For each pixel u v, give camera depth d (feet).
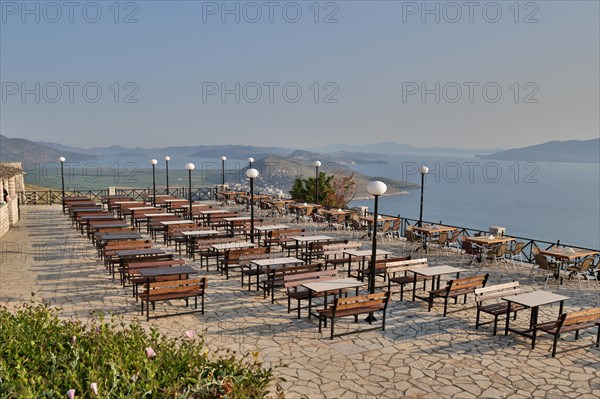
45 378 14.26
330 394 21.66
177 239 53.93
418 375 23.73
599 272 43.39
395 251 56.54
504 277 44.50
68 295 36.60
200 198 117.80
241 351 26.30
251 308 34.01
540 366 24.95
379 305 30.14
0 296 36.22
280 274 35.78
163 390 13.60
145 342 17.42
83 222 69.56
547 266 41.65
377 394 21.74
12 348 16.15
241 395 13.66
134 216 68.08
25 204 103.35
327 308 32.32
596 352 26.94
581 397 21.74
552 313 33.91
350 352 26.43
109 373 14.03
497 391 22.18
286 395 21.40
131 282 37.65
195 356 15.93
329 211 74.84
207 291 38.22
